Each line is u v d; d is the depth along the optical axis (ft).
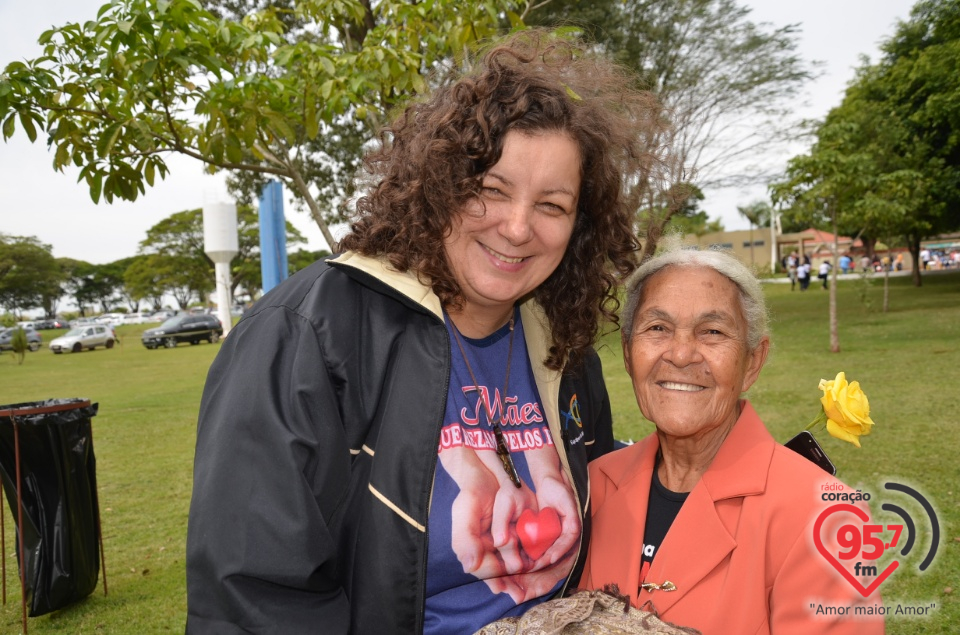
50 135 10.03
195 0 9.36
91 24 9.34
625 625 4.80
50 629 13.80
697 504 5.72
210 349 95.86
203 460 4.36
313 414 4.46
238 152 10.36
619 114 5.94
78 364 80.69
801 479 5.44
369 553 4.70
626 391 35.78
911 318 55.72
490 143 4.70
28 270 238.89
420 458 4.79
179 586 15.69
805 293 101.96
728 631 5.34
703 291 5.78
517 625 4.80
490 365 5.70
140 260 244.22
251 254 225.35
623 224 6.10
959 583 12.17
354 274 4.94
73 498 14.23
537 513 5.39
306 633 4.24
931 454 19.71
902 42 87.15
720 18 49.26
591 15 45.65
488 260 5.05
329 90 10.75
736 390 5.87
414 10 11.96
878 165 63.98
